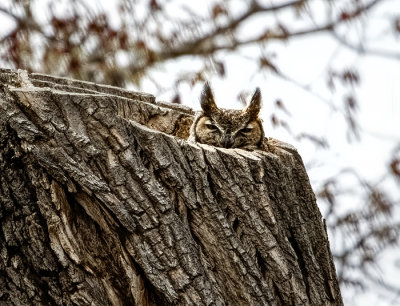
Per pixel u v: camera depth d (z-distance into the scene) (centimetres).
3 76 927
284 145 910
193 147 773
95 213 721
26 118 716
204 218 762
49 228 701
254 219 782
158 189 734
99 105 736
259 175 787
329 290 892
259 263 793
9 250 699
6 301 691
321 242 895
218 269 762
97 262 716
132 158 732
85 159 720
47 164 703
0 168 703
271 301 777
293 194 845
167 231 728
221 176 775
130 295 719
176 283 725
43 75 1045
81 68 1569
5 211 701
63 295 699
